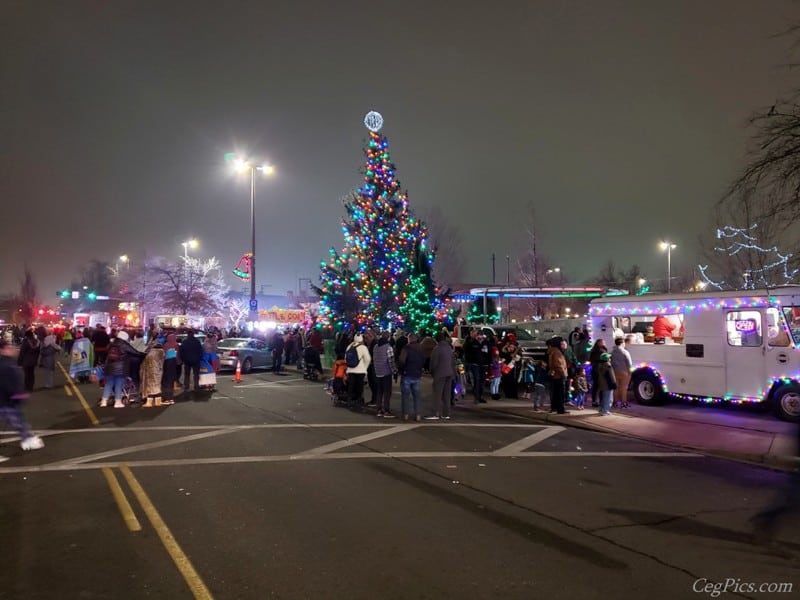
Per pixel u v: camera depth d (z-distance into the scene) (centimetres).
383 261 2358
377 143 2370
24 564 495
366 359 1469
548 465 895
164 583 461
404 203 2417
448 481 783
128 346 1461
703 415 1369
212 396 1675
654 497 729
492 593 451
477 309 3122
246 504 666
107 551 524
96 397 1619
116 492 710
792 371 1259
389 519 621
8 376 927
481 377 1583
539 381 1438
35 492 709
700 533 598
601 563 514
